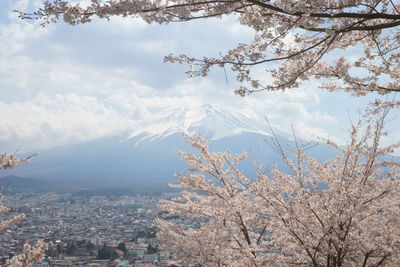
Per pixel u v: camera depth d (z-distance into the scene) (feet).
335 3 13.57
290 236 19.16
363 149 18.63
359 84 18.02
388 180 18.28
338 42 17.11
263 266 19.13
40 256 11.69
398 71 18.52
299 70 15.89
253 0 13.08
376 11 13.34
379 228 18.33
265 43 15.05
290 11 13.08
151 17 14.11
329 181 19.15
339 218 16.79
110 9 13.26
